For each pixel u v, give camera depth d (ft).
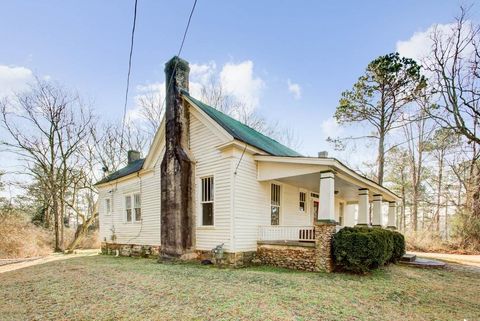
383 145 71.41
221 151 32.24
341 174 32.45
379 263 26.43
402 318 15.24
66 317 14.75
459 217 66.74
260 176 33.88
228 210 30.66
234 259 29.53
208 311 14.90
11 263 39.63
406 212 104.22
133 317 14.35
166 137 35.60
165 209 33.65
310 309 15.56
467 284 25.89
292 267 29.30
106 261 37.24
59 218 75.05
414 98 56.54
